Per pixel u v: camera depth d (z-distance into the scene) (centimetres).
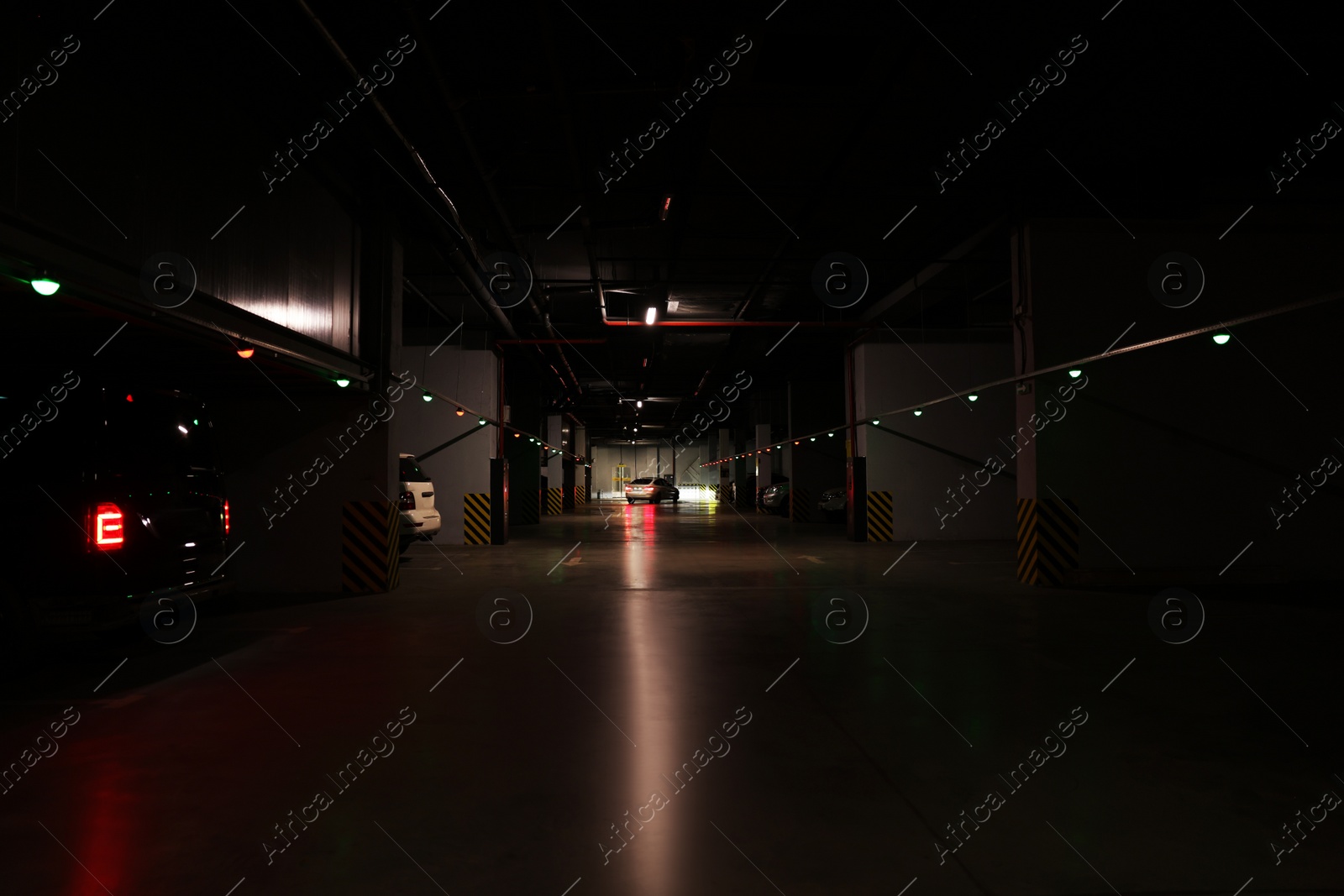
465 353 1523
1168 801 274
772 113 756
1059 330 904
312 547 813
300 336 625
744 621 645
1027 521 902
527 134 787
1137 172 914
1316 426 906
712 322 1575
